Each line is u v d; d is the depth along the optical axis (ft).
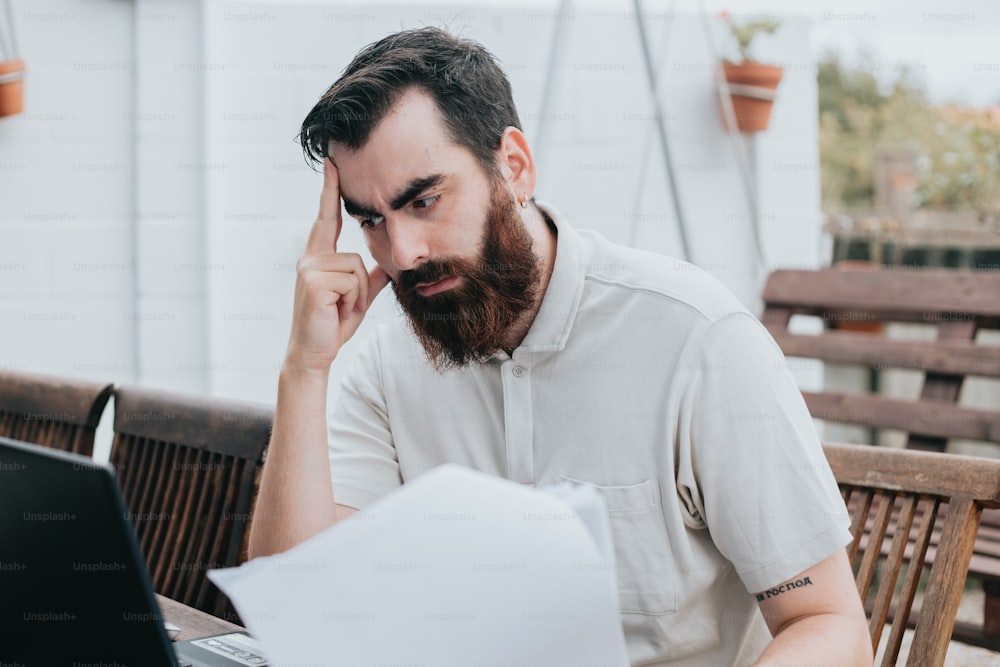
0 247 8.61
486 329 3.67
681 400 3.54
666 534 3.63
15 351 8.64
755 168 9.64
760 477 3.40
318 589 2.31
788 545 3.35
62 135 8.61
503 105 3.71
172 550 4.83
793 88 9.73
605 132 9.23
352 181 3.59
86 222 8.69
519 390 3.84
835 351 8.02
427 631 2.32
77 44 8.58
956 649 6.75
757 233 9.25
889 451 3.82
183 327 8.75
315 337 3.95
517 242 3.66
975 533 3.58
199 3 8.60
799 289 8.39
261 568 2.31
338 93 3.54
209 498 4.71
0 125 8.52
